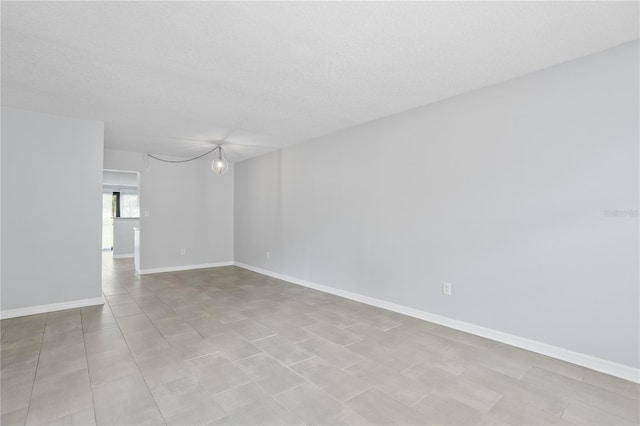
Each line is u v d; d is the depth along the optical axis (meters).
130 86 3.19
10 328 3.37
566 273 2.65
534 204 2.83
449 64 2.72
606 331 2.46
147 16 2.07
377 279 4.22
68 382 2.28
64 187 4.07
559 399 2.09
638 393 2.16
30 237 3.87
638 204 2.33
